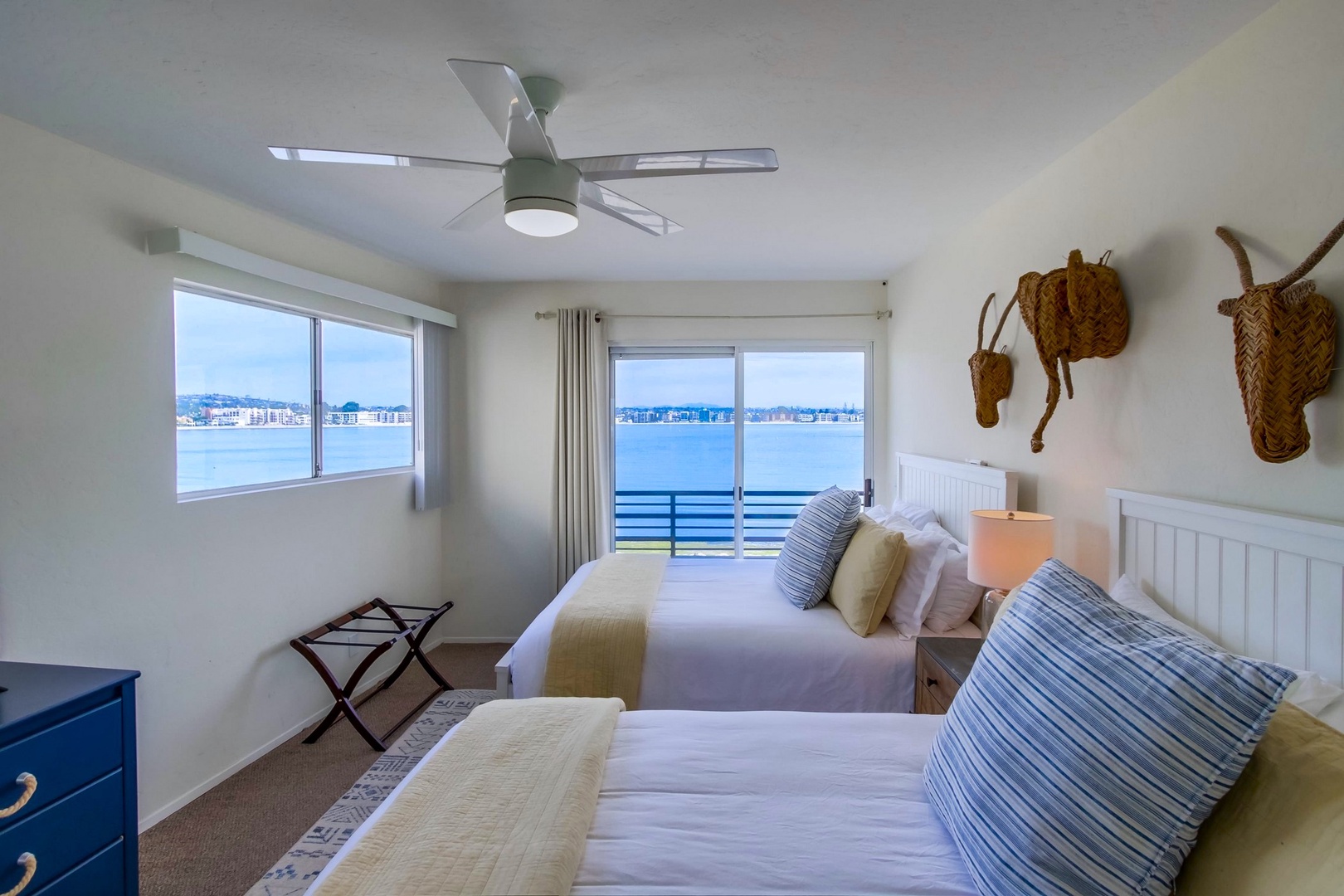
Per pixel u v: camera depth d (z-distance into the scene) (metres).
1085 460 2.01
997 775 1.03
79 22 1.37
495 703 1.68
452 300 4.07
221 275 2.45
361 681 3.29
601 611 2.50
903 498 3.63
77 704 1.46
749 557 4.21
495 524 4.10
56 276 1.90
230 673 2.49
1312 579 1.24
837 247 3.28
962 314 2.89
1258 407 1.26
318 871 1.94
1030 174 2.27
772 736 1.50
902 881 1.03
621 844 1.12
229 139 1.95
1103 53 1.51
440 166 1.65
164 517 2.22
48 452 1.87
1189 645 0.95
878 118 1.83
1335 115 1.22
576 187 1.67
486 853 1.05
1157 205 1.68
